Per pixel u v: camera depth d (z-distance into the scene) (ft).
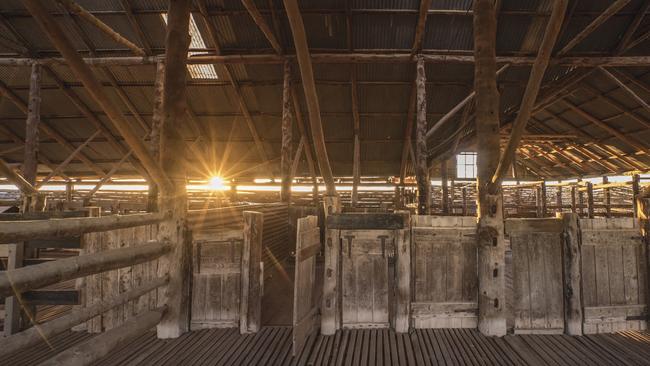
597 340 12.62
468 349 11.71
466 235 13.76
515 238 13.56
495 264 13.10
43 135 48.14
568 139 57.31
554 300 13.39
